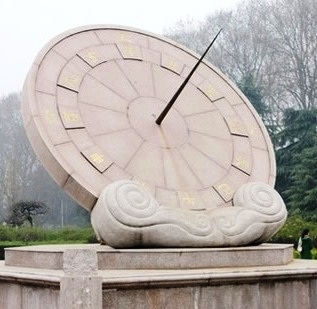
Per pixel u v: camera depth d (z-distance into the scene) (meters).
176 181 7.70
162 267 6.50
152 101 8.43
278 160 30.50
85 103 7.87
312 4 38.59
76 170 7.15
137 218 6.61
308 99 38.69
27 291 6.23
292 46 39.31
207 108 8.85
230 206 7.64
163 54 9.19
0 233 26.03
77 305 5.20
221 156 8.33
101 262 6.42
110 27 9.01
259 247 7.14
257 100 33.31
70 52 8.34
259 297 6.48
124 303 5.75
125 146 7.72
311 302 6.87
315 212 26.33
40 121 7.37
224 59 41.88
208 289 6.20
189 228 6.82
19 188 46.88
